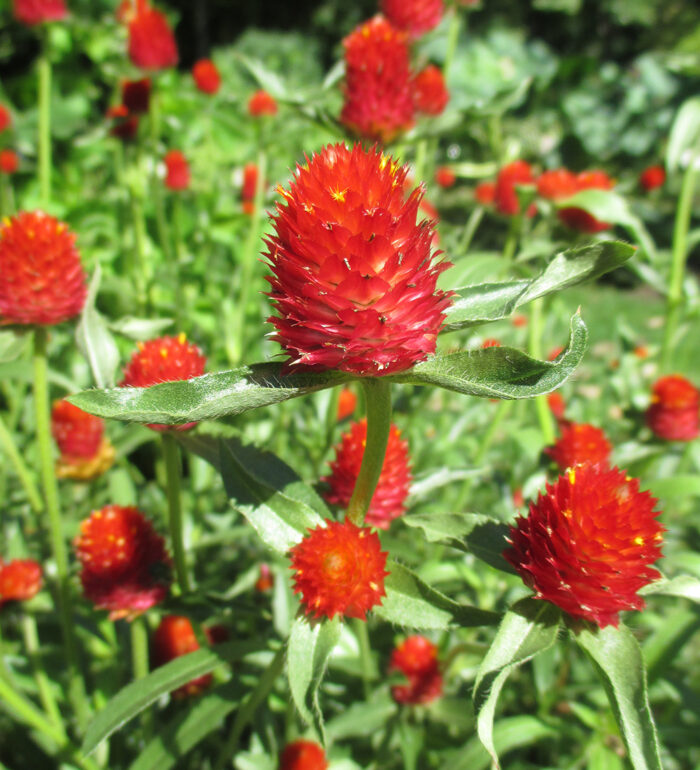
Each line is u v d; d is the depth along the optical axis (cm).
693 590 17
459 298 17
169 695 27
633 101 99
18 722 27
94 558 22
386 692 26
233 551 38
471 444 43
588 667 31
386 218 15
